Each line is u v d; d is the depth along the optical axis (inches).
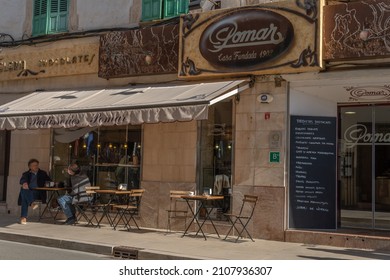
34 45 601.6
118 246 412.2
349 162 484.7
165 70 505.4
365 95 458.0
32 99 561.6
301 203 452.1
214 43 471.2
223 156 478.9
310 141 458.3
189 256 373.7
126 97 485.1
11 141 618.2
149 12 535.8
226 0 482.3
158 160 512.1
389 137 471.2
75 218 540.7
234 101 472.7
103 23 565.3
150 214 511.2
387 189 469.7
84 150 569.3
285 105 447.8
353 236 414.3
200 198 443.5
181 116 412.8
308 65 423.8
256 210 453.4
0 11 636.1
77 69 569.3
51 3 600.4
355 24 412.5
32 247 440.1
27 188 541.3
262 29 447.2
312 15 425.1
